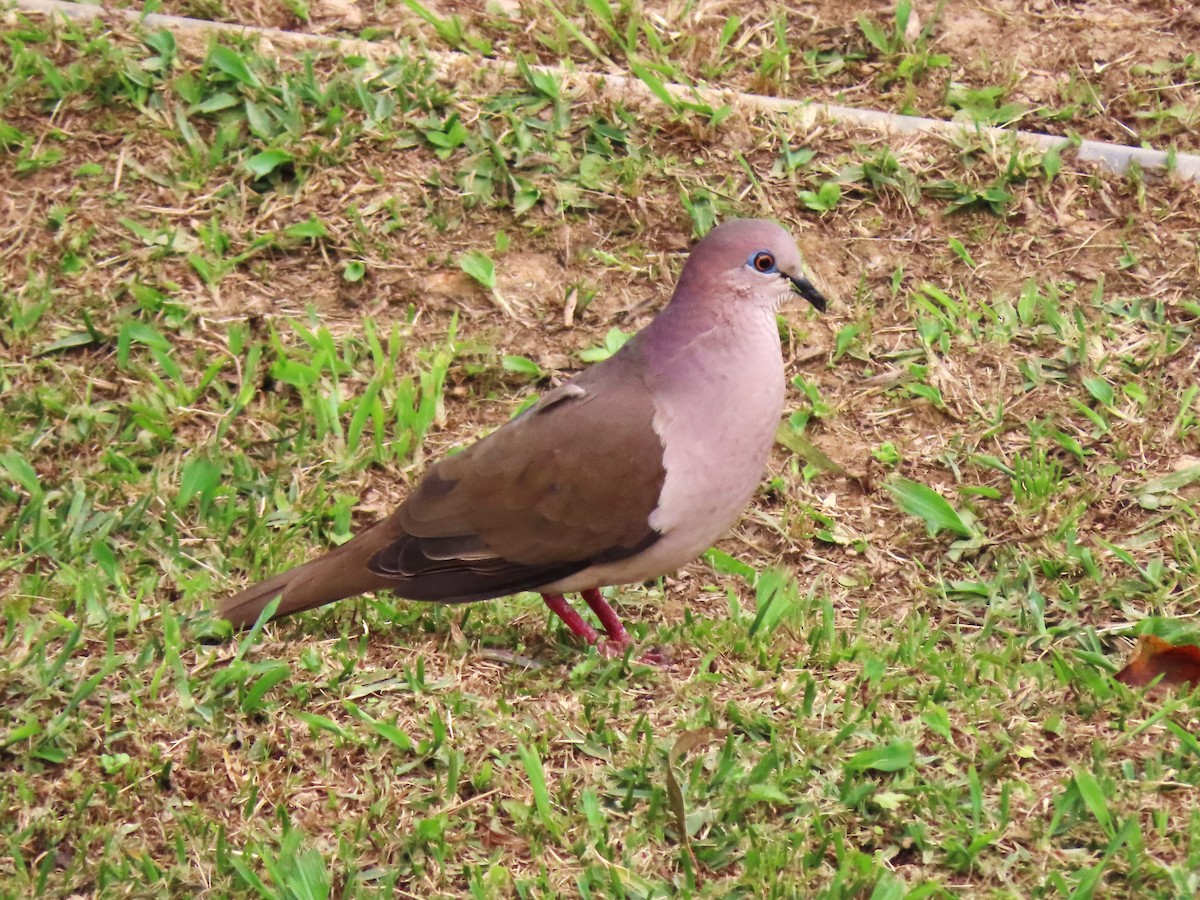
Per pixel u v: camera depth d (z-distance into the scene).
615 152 13.27
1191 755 8.82
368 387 11.23
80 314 11.88
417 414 11.24
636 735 8.95
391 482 11.01
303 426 11.12
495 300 12.28
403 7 14.53
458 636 9.70
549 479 9.20
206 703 9.16
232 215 12.63
